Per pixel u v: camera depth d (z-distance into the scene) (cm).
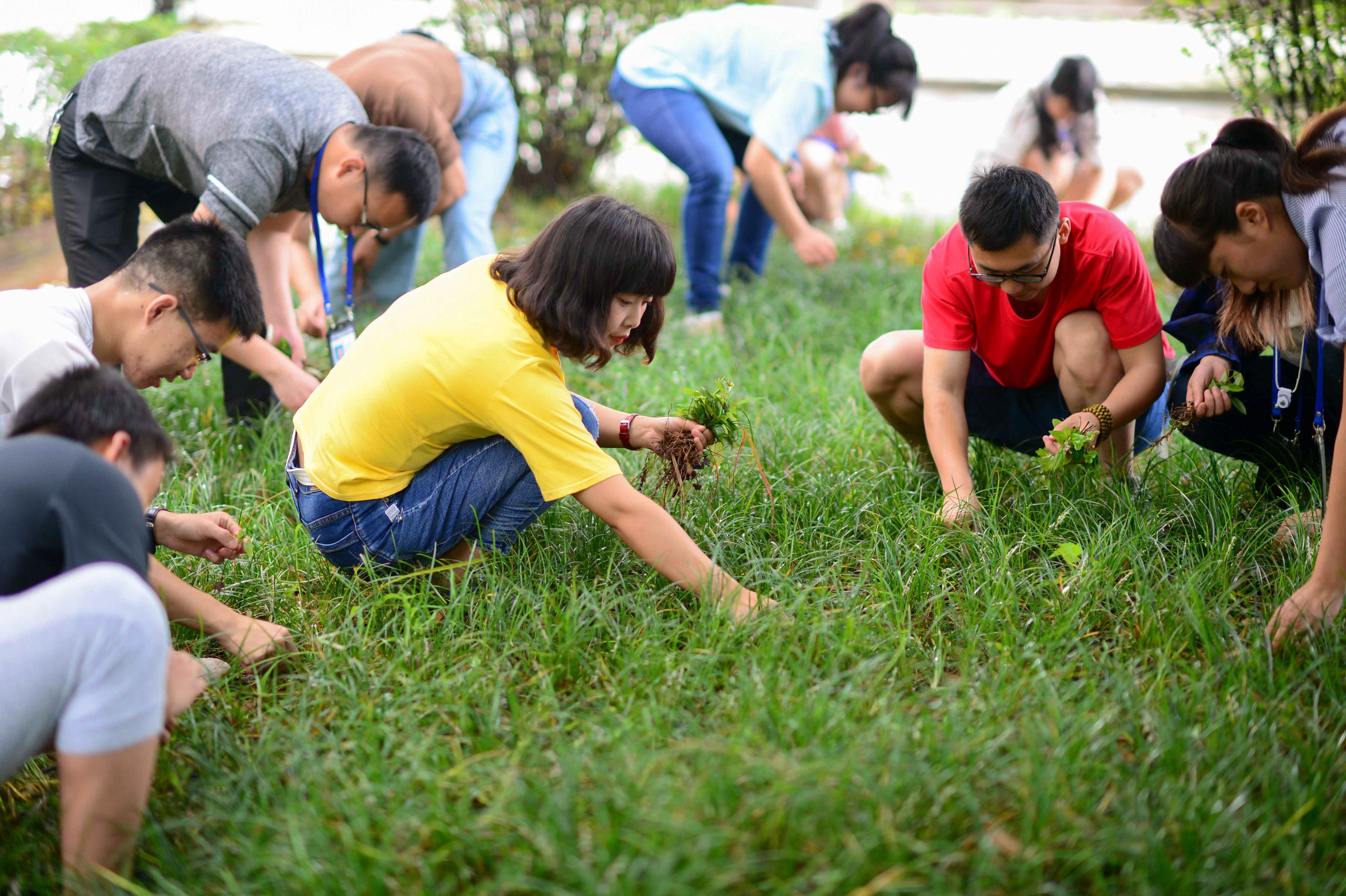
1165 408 325
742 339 483
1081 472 299
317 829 183
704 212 502
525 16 746
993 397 319
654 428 291
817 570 274
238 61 335
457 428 250
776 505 303
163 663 178
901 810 182
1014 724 208
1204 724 214
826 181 657
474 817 190
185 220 258
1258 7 408
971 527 283
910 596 264
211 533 252
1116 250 280
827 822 177
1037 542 281
